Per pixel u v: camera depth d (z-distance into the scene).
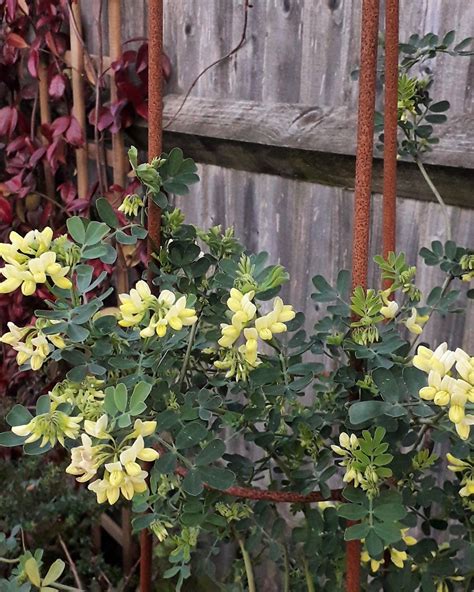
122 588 1.97
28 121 2.31
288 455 1.05
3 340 0.82
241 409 1.03
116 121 1.99
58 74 2.12
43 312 0.83
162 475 0.94
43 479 1.90
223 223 1.96
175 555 1.06
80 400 0.80
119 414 0.73
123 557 2.25
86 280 0.86
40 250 0.82
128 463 0.68
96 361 0.89
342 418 0.96
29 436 0.78
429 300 1.11
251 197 1.86
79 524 2.09
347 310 0.88
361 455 0.75
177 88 1.98
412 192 1.50
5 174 2.39
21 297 2.24
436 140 1.22
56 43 2.11
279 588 1.90
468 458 0.87
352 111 1.56
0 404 2.10
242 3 1.74
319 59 1.61
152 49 0.93
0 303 2.25
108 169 2.17
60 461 2.05
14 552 1.71
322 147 1.59
